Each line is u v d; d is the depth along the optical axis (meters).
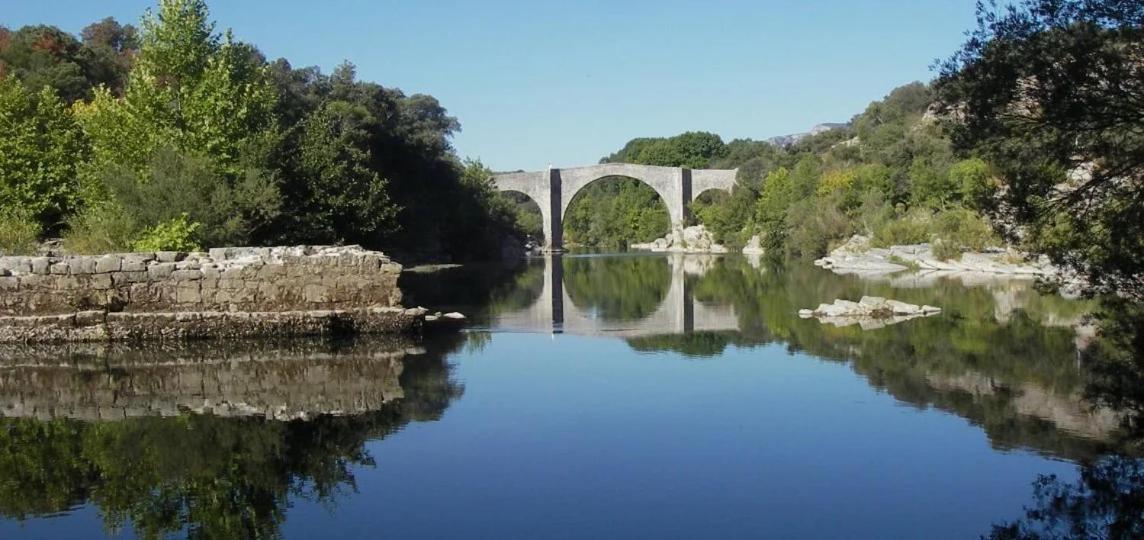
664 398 16.98
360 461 12.74
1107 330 15.98
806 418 15.14
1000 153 12.48
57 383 18.22
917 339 24.50
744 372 19.89
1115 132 11.80
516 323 29.94
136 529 10.16
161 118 37.59
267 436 14.11
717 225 103.62
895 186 72.81
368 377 19.08
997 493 11.07
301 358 21.31
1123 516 10.21
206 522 10.36
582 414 15.62
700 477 11.86
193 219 31.47
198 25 39.50
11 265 22.86
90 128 38.59
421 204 67.56
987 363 20.23
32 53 56.00
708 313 33.34
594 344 24.69
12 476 12.19
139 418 15.27
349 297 24.81
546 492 11.29
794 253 79.44
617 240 142.88
